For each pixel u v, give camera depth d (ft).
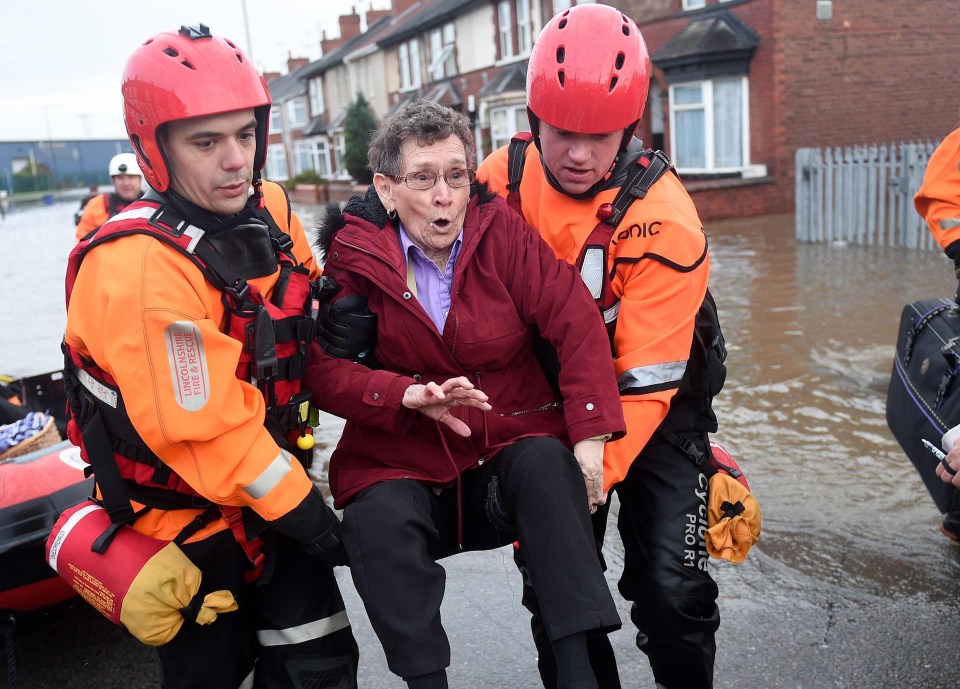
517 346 7.86
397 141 7.47
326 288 7.89
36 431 14.32
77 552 7.45
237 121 6.90
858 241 42.52
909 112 61.46
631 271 8.32
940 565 12.28
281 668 7.72
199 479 6.79
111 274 6.70
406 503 7.10
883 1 58.85
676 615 8.23
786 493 14.76
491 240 7.79
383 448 7.82
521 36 82.38
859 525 13.55
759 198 57.52
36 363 29.60
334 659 7.77
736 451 16.71
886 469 15.55
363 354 7.93
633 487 8.84
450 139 7.48
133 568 7.09
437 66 97.81
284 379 7.43
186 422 6.59
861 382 20.54
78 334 6.99
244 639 7.77
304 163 159.63
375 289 7.83
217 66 6.81
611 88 7.79
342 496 7.67
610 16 8.05
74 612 12.84
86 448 7.32
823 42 57.77
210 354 6.70
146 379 6.60
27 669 11.48
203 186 6.97
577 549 6.68
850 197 42.50
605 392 7.48
